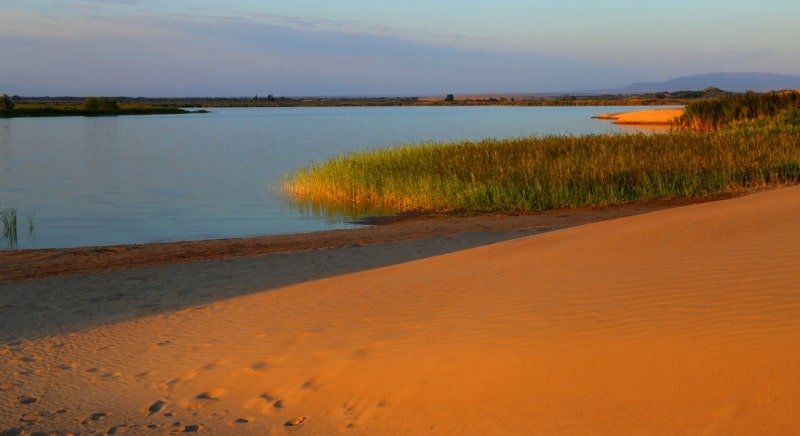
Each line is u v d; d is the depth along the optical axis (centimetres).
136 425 542
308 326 738
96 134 6044
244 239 1574
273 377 607
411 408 507
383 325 696
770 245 665
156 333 777
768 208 930
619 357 500
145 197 2392
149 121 8931
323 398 552
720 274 610
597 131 5603
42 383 643
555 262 809
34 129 6756
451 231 1565
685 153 2417
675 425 412
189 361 675
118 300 953
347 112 13550
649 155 2436
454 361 559
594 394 463
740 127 3691
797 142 2722
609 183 2056
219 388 602
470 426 468
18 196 2422
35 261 1324
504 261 903
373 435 484
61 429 541
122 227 1853
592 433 427
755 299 538
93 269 1235
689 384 445
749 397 415
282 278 1056
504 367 528
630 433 417
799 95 4356
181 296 960
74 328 819
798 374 421
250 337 727
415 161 2553
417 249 1302
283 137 5731
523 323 605
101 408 580
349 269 1114
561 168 2180
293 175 2870
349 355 625
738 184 2034
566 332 563
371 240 1483
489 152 2653
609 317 574
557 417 450
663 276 642
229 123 8419
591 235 973
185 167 3375
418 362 575
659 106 14388
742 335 485
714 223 853
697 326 516
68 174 3075
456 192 2062
